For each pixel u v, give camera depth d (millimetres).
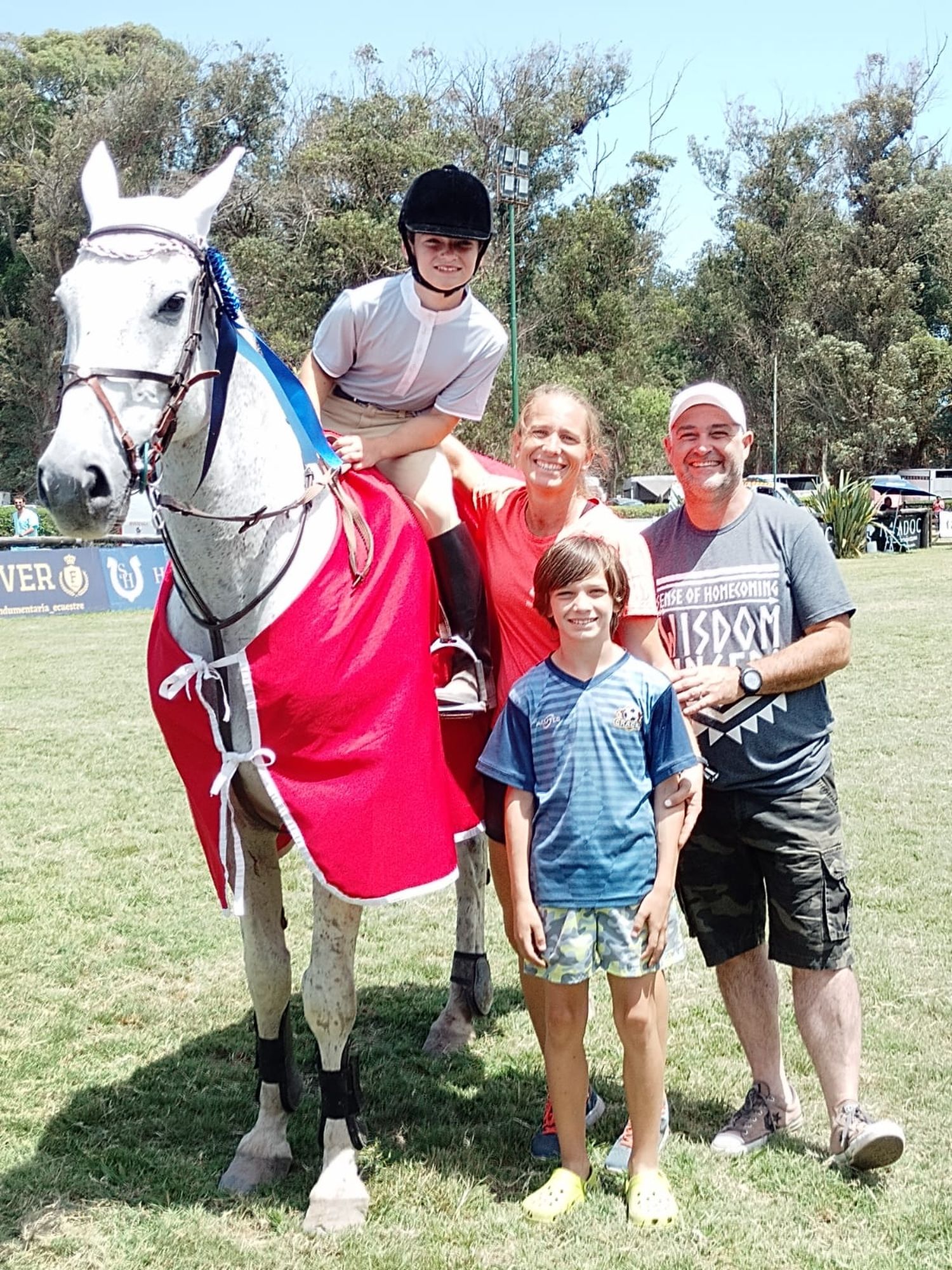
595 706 2871
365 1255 2729
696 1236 2779
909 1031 3869
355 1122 3025
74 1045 3918
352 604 2857
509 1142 3297
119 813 6785
